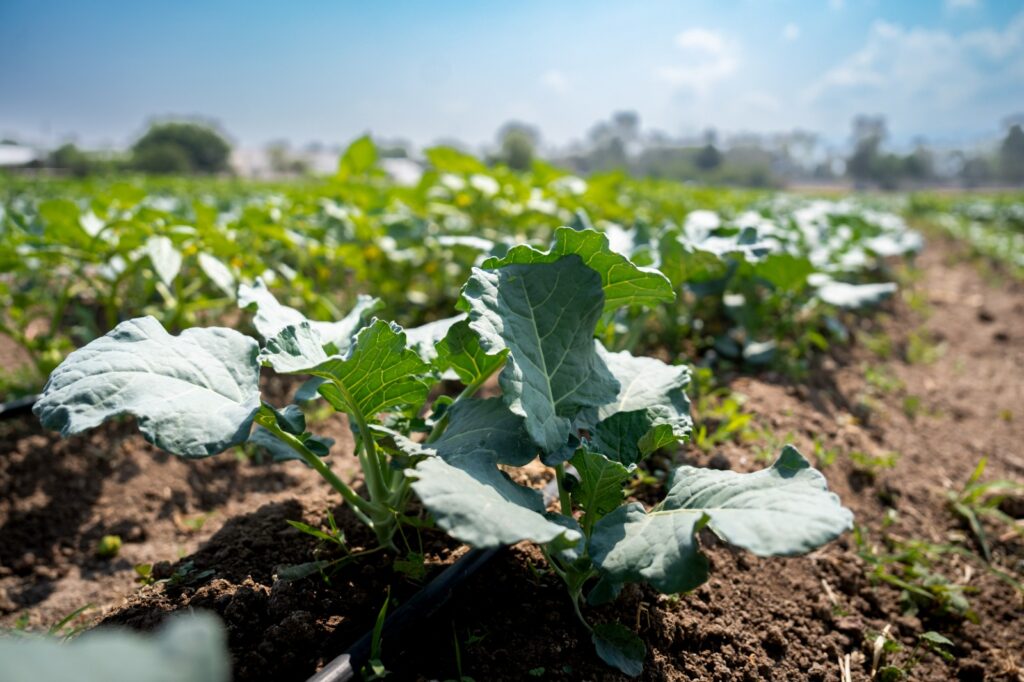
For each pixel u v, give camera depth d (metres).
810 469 0.48
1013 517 0.92
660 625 0.58
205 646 0.26
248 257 1.31
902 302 2.14
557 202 1.93
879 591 0.73
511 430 0.52
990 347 1.77
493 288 0.53
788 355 1.27
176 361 0.48
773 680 0.58
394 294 1.53
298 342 0.50
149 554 0.81
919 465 1.02
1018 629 0.72
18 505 0.88
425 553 0.62
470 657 0.52
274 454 0.58
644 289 0.59
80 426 0.41
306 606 0.55
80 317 1.32
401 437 0.51
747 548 0.41
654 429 0.56
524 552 0.62
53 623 0.71
